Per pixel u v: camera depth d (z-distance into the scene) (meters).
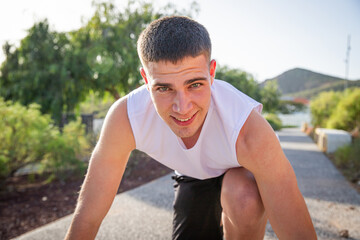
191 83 1.00
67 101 9.61
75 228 1.21
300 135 15.18
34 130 4.70
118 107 1.33
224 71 17.78
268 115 24.53
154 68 1.00
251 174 1.35
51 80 9.45
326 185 4.05
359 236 2.24
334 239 2.19
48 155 4.85
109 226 2.53
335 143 7.57
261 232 1.38
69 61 9.34
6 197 3.93
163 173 5.34
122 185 4.50
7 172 4.45
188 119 1.06
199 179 1.61
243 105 1.22
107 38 9.86
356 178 4.38
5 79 9.55
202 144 1.29
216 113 1.24
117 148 1.29
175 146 1.31
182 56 0.96
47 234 2.35
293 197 1.15
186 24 1.02
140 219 2.71
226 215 1.34
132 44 10.12
